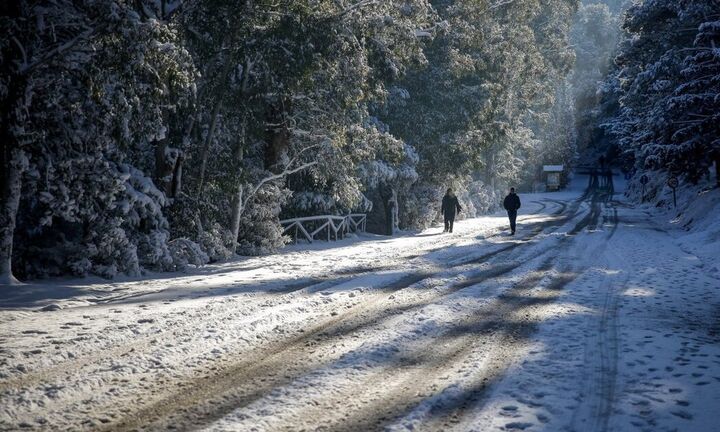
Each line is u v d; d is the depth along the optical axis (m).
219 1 12.91
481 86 25.81
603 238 18.89
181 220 14.03
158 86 10.72
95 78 10.22
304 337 6.50
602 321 7.28
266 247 16.72
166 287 10.15
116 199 12.12
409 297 8.91
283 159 17.80
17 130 10.16
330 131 17.58
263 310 7.86
